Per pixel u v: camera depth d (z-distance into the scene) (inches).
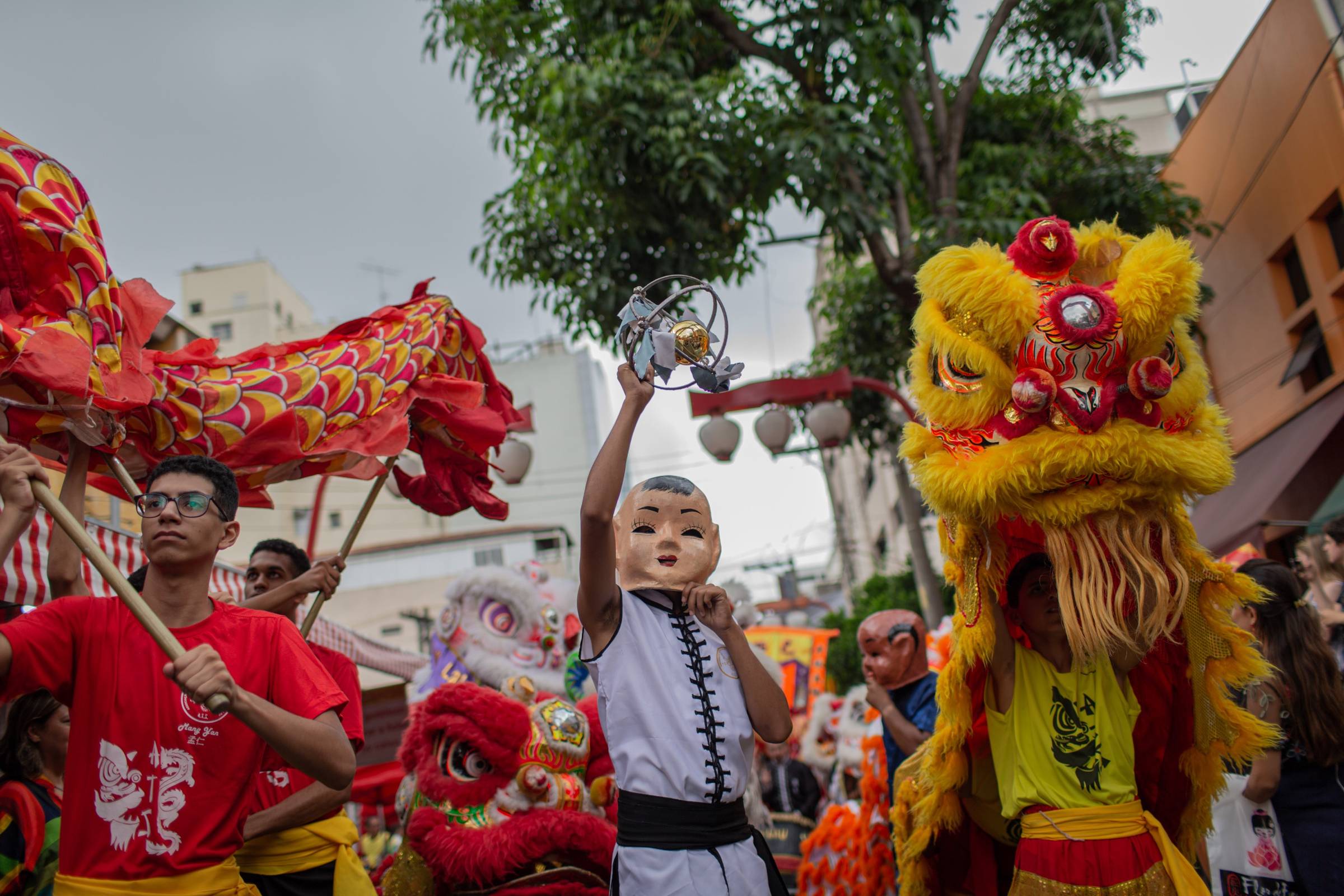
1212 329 536.4
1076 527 128.3
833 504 890.7
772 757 287.6
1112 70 424.8
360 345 154.4
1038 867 131.7
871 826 217.9
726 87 361.7
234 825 103.5
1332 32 406.3
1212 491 129.1
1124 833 131.0
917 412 140.8
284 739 96.3
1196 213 458.0
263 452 135.9
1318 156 426.6
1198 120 526.9
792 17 372.8
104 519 523.5
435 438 168.9
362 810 519.8
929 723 198.4
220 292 1501.0
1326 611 202.1
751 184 379.6
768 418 390.3
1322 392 439.2
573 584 241.1
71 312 114.7
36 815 132.6
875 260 374.0
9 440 115.6
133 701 102.3
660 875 111.0
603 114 358.3
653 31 377.4
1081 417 124.3
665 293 393.7
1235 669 135.3
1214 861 173.8
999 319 125.3
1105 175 440.8
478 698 174.4
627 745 116.6
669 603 126.9
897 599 707.4
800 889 237.5
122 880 98.5
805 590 1744.6
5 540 95.0
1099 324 122.6
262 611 113.4
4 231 112.7
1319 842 159.3
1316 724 159.0
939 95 391.9
